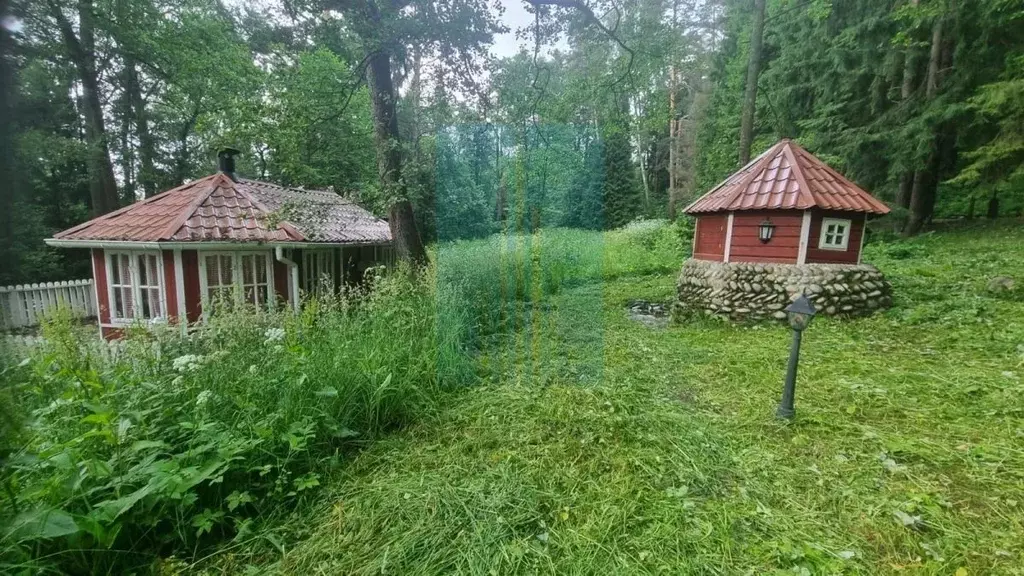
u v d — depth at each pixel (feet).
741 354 13.97
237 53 34.50
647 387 11.24
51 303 26.03
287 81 19.80
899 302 17.80
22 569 4.65
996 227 30.27
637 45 25.76
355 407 9.00
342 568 5.57
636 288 28.50
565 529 6.18
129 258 19.86
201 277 19.48
